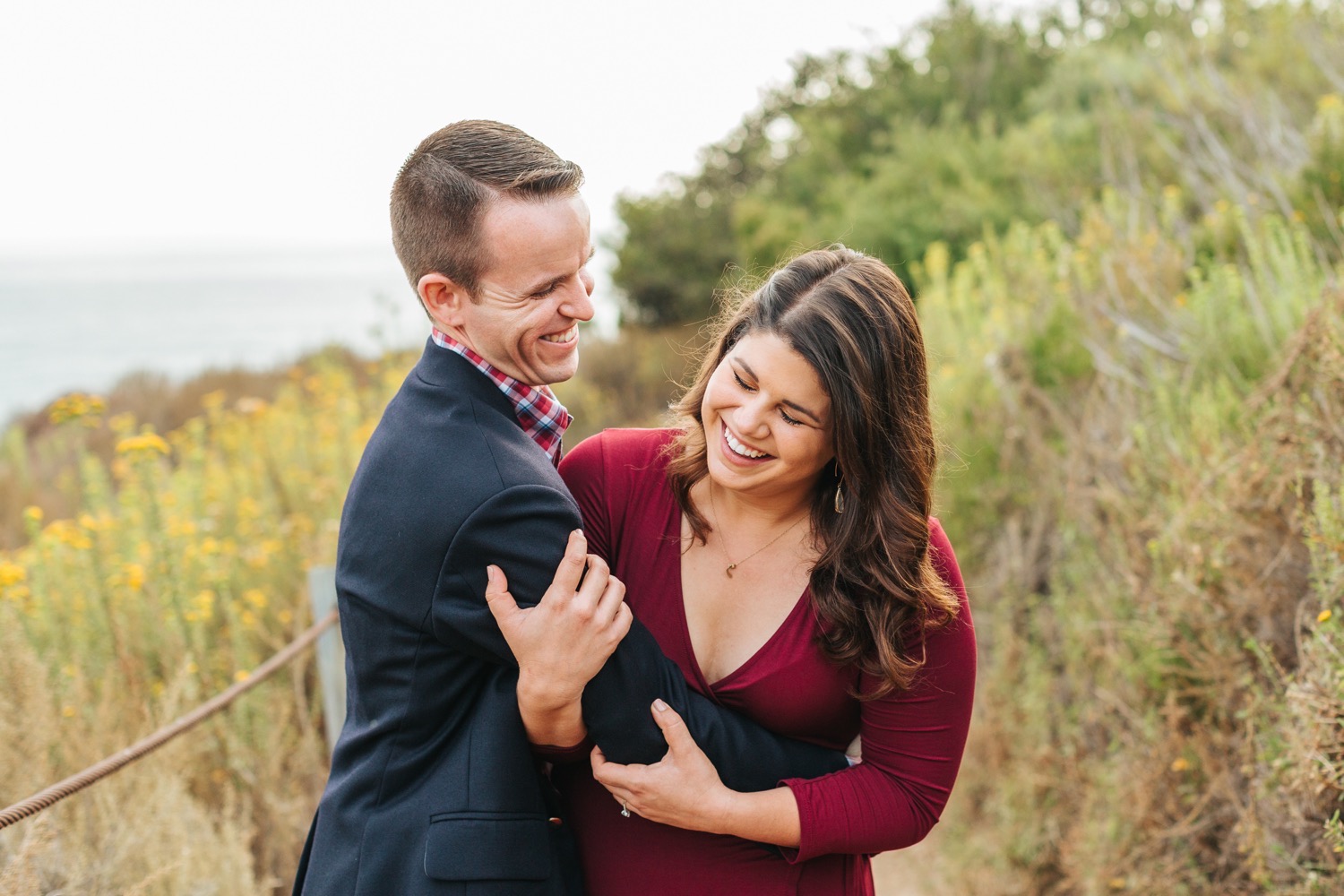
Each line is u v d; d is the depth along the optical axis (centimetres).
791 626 163
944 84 1164
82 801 257
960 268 627
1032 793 326
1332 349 245
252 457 611
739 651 166
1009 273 560
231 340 3769
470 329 153
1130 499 320
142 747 218
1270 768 228
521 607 143
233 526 518
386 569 146
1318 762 198
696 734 157
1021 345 441
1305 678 221
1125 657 302
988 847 345
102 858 243
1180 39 880
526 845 148
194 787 319
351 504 154
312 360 1319
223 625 392
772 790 159
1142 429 322
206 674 338
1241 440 287
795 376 149
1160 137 567
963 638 164
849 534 157
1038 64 1148
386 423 157
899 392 155
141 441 389
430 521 143
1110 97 789
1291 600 246
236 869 265
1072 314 437
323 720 360
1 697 280
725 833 157
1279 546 249
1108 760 302
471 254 147
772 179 1341
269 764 316
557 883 153
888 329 153
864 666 159
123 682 325
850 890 173
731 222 1418
